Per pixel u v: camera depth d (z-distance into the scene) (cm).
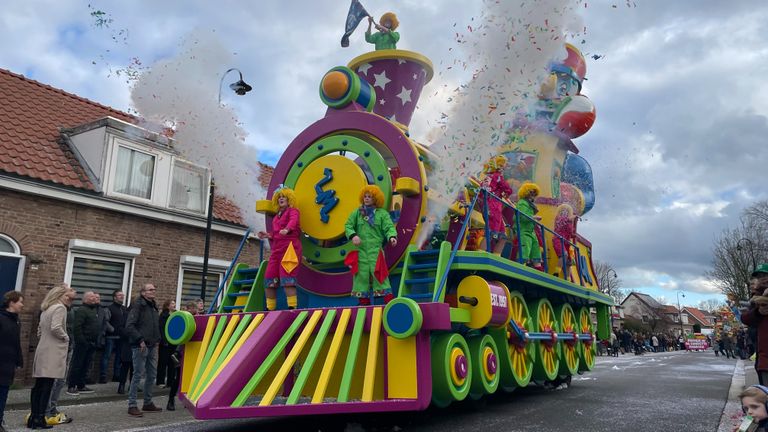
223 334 539
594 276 1173
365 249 546
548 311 841
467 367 533
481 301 553
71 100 1321
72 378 888
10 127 1094
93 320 915
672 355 3234
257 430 578
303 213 622
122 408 770
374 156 603
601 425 565
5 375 573
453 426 558
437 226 679
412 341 461
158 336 739
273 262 594
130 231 1164
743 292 3519
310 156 644
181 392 561
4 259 976
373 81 726
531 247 779
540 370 785
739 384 1029
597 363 1928
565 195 1061
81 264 1086
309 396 505
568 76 970
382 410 433
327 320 491
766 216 3591
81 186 1067
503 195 742
